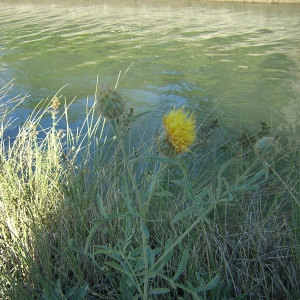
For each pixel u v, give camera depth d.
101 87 1.32
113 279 2.25
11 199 2.81
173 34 9.19
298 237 2.38
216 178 3.22
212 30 9.40
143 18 11.12
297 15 10.49
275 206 2.75
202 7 12.34
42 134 4.52
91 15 11.93
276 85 5.89
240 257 2.37
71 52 8.03
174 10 12.12
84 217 2.57
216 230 2.52
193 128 1.40
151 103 5.38
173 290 2.27
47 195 2.93
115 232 2.58
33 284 2.29
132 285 2.00
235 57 7.30
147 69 6.84
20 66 7.20
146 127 4.61
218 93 5.70
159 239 2.51
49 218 2.68
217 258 2.41
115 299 2.20
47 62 7.41
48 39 9.17
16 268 2.36
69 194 2.68
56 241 2.56
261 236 2.41
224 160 3.77
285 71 6.45
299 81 6.00
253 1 12.47
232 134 4.42
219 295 2.21
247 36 8.70
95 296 2.29
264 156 1.39
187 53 7.68
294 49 7.60
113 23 10.65
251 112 5.00
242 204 2.73
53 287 2.26
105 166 3.31
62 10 13.07
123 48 8.19
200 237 2.48
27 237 2.57
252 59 7.14
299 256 2.22
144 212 1.53
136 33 9.43
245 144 3.47
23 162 3.49
